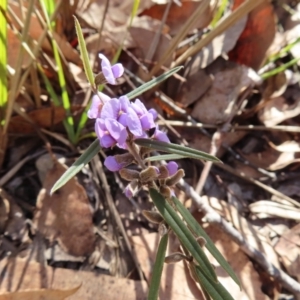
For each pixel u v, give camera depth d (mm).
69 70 243
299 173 253
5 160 239
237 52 278
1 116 228
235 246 216
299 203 242
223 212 231
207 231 220
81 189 218
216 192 244
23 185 233
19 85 213
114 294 196
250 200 245
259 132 261
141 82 257
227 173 251
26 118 233
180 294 199
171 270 203
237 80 261
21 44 198
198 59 268
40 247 212
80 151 242
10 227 217
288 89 269
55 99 233
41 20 217
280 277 205
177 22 282
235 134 257
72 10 256
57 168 227
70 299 193
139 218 227
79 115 244
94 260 213
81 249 213
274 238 229
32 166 239
